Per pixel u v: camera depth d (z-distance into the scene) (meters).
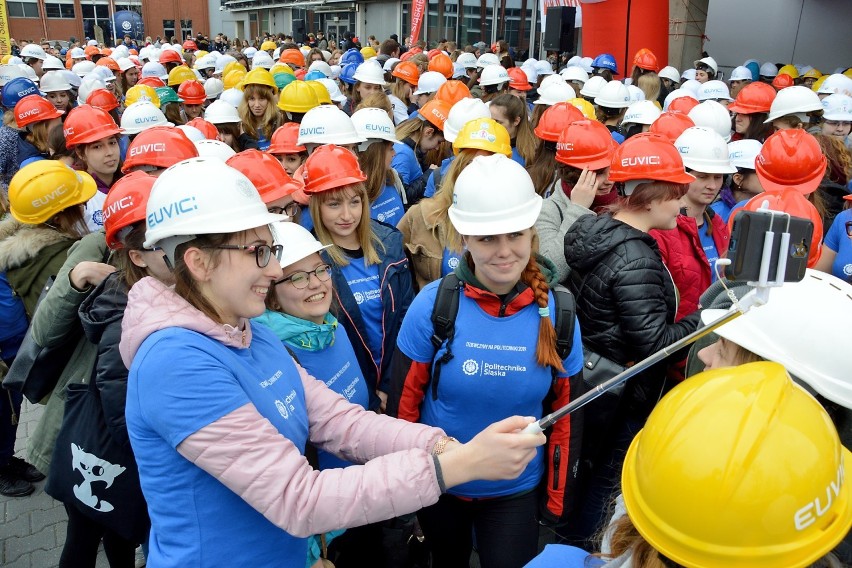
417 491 1.47
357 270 3.24
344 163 3.13
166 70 13.59
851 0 13.62
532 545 2.47
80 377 2.54
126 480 2.33
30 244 3.18
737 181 4.25
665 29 12.45
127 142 6.11
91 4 51.03
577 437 2.50
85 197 3.34
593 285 2.72
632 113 6.38
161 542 1.56
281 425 1.62
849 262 3.40
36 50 13.37
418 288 3.81
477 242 2.18
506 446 1.48
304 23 36.84
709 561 0.98
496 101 5.25
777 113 6.00
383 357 3.30
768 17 14.99
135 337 1.51
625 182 2.85
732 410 1.00
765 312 1.57
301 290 2.45
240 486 1.42
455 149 3.84
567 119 4.38
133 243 2.04
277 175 3.31
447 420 2.42
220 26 52.25
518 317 2.31
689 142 3.50
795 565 0.96
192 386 1.42
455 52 14.42
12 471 3.98
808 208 2.76
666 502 1.02
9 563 3.46
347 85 10.72
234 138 6.39
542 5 15.05
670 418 1.06
